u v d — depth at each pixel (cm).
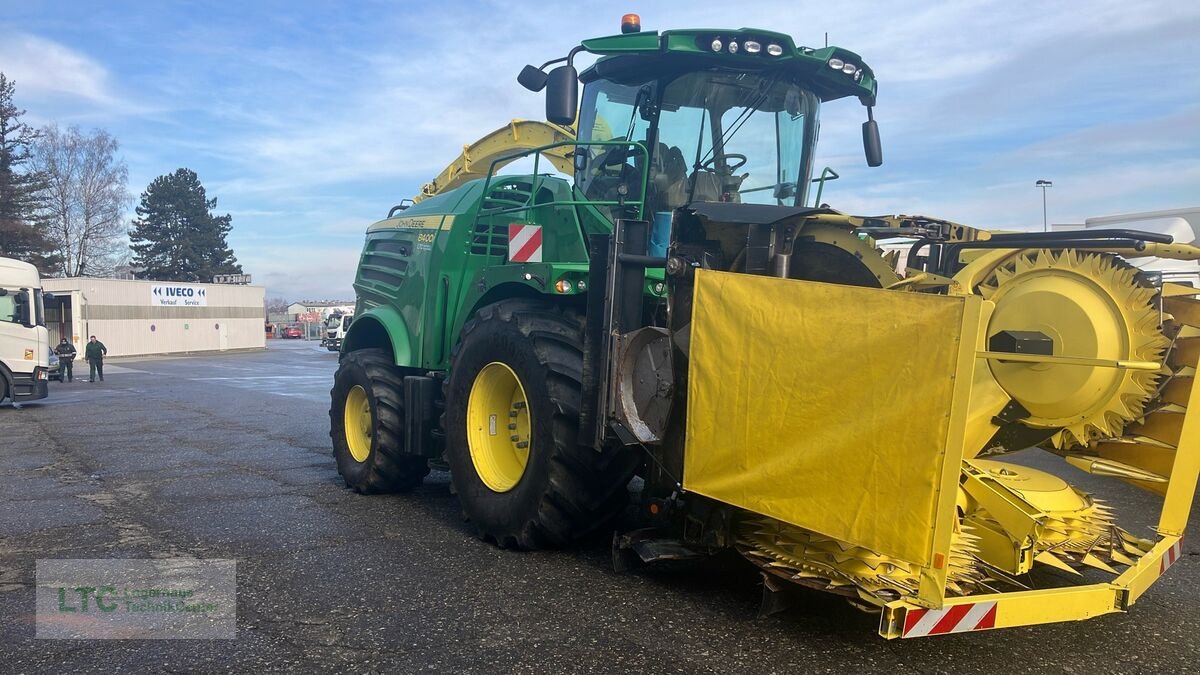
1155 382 393
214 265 7156
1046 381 406
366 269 797
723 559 430
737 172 547
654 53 499
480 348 516
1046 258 410
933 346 299
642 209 505
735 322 367
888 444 310
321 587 434
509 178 630
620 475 458
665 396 409
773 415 350
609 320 429
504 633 371
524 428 517
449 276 631
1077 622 394
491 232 607
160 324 4388
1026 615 332
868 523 316
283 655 348
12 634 372
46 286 3856
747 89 538
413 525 568
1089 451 447
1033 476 437
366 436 700
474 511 515
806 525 337
